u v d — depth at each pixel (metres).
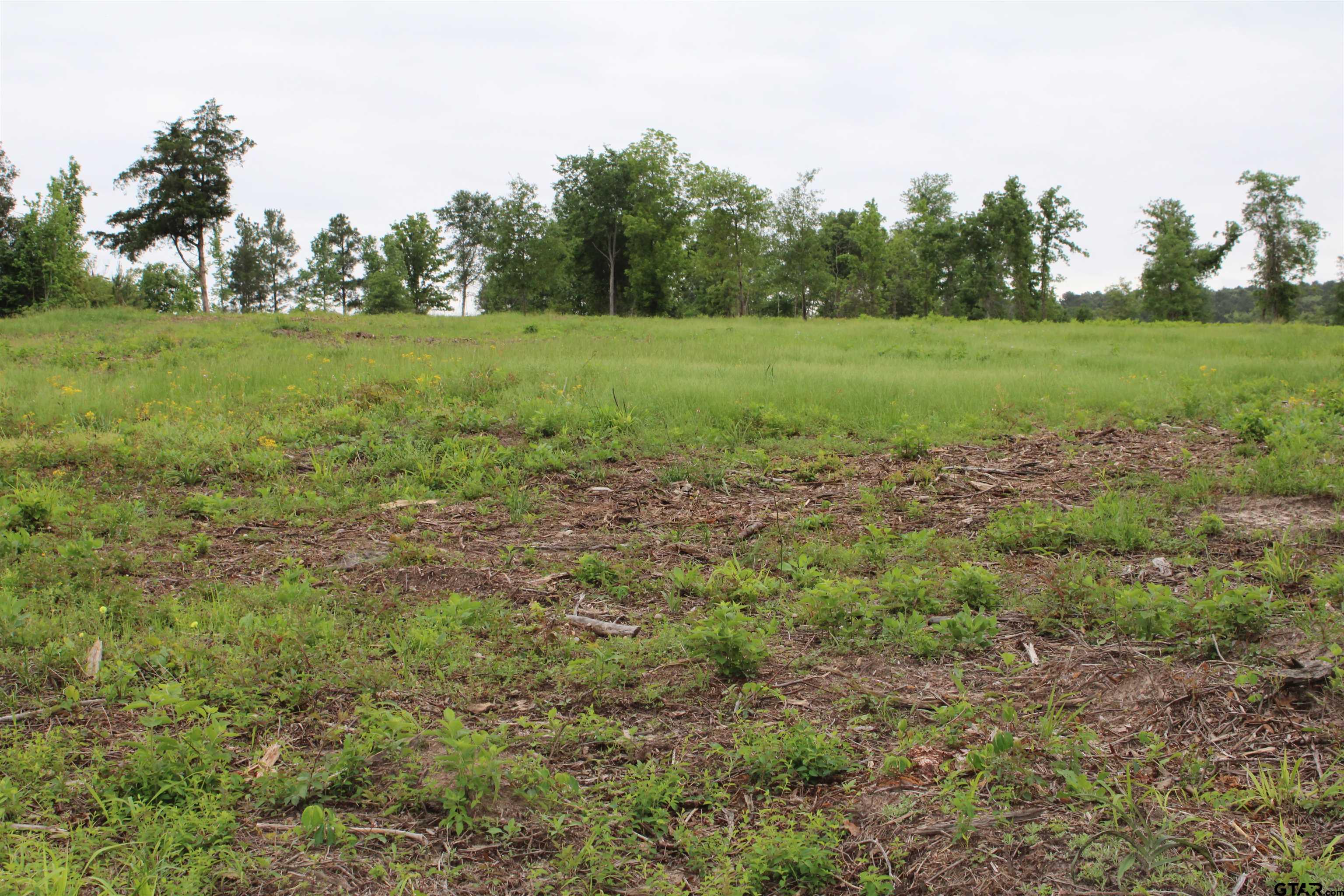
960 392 11.57
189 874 2.64
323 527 6.45
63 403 10.57
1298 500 6.32
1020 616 4.55
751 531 6.31
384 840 2.88
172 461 8.18
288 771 3.21
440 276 64.75
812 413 10.22
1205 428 9.67
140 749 3.19
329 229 75.69
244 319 27.44
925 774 3.14
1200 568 5.09
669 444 8.95
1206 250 59.84
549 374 12.18
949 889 2.58
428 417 9.68
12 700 3.67
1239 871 2.53
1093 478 7.56
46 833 2.80
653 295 53.31
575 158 53.59
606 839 2.85
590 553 5.61
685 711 3.75
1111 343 21.64
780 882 2.66
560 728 3.52
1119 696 3.60
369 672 3.92
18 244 43.16
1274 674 3.48
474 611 4.69
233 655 4.05
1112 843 2.68
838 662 4.14
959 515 6.61
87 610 4.58
